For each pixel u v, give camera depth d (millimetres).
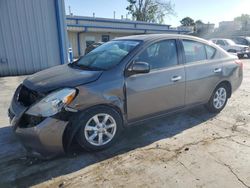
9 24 9633
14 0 9523
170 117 4602
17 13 9680
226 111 4977
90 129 3164
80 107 2994
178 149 3377
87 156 3197
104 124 3285
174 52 3926
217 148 3393
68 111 2918
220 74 4555
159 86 3664
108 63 3496
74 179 2734
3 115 4816
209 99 4602
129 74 3373
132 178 2740
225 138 3709
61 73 3473
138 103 3510
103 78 3195
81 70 3516
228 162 3039
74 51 27047
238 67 4957
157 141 3631
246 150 3330
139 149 3389
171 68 3818
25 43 10047
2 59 9750
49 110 2850
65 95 2914
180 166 2961
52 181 2703
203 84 4320
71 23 25922
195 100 4316
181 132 3943
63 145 2996
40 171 2881
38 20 10070
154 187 2586
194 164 3000
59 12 10281
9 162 3072
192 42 4223
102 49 4098
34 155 3170
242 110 5051
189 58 4125
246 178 2729
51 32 10406
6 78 9086
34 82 3287
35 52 10297
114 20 28938
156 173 2828
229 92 4961
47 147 2895
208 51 4480
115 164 3021
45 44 10414
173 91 3879
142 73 3430
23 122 2939
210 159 3109
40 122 2814
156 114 3809
